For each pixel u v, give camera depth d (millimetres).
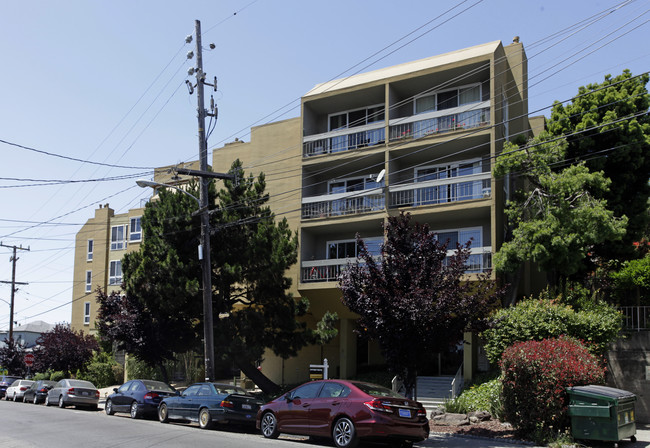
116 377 40438
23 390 33594
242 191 25500
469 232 26203
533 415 13789
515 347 14695
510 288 23812
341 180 30125
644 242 24703
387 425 12656
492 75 25062
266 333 24812
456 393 23312
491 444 13984
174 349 26203
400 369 16125
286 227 26375
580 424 13141
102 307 28531
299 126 30672
